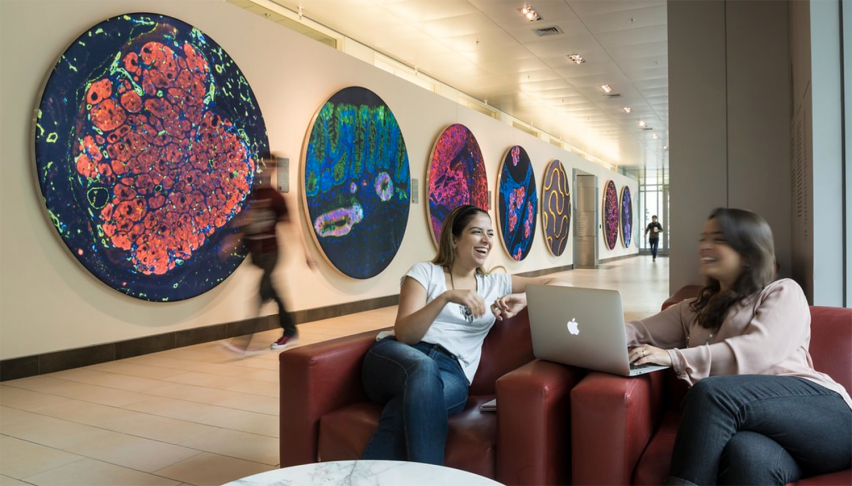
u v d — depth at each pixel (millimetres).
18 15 4117
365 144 7609
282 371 2014
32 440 2871
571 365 1910
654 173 27562
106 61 4562
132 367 4480
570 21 8375
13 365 4082
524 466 1674
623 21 8352
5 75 4055
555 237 14945
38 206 4230
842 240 2707
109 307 4680
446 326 2160
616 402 1599
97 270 4516
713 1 4336
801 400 1483
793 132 3820
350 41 9125
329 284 7102
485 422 1908
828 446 1468
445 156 9523
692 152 4391
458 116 10109
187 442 2844
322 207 6848
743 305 1771
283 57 6391
